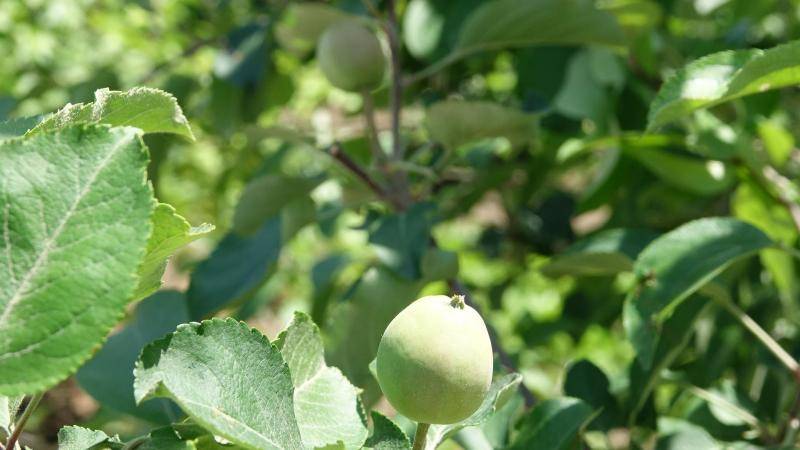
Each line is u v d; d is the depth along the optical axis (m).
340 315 0.72
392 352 0.43
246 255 0.85
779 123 1.29
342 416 0.46
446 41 1.04
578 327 1.21
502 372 0.73
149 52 1.56
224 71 1.08
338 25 0.82
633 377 0.72
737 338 0.93
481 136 0.85
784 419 0.79
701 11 1.21
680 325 0.71
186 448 0.41
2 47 1.61
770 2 1.30
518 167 1.20
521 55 1.07
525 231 1.36
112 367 0.66
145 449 0.41
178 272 1.15
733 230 0.65
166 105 0.44
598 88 1.05
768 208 0.90
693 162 0.94
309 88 1.66
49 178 0.36
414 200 0.86
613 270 0.79
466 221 1.68
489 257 1.40
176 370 0.40
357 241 1.90
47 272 0.36
